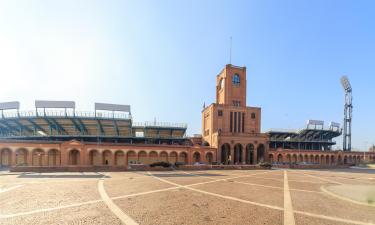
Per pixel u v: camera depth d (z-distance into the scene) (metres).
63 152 47.84
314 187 20.77
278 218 10.56
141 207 12.23
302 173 37.72
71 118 60.62
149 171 36.81
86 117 61.09
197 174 32.28
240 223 9.73
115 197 14.83
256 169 45.22
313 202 14.12
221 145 58.91
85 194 15.76
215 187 19.77
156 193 16.44
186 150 56.88
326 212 11.75
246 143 60.81
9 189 17.70
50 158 48.75
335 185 22.44
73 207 12.11
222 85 72.38
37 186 19.33
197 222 9.77
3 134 66.81
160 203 13.24
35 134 65.06
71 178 25.59
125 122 65.12
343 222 10.11
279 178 28.64
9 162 46.78
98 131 66.44
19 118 59.22
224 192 17.28
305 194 16.95
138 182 22.38
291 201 14.35
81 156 48.72
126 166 37.56
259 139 62.12
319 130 86.69
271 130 82.88
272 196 15.96
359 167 60.81
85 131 66.88
